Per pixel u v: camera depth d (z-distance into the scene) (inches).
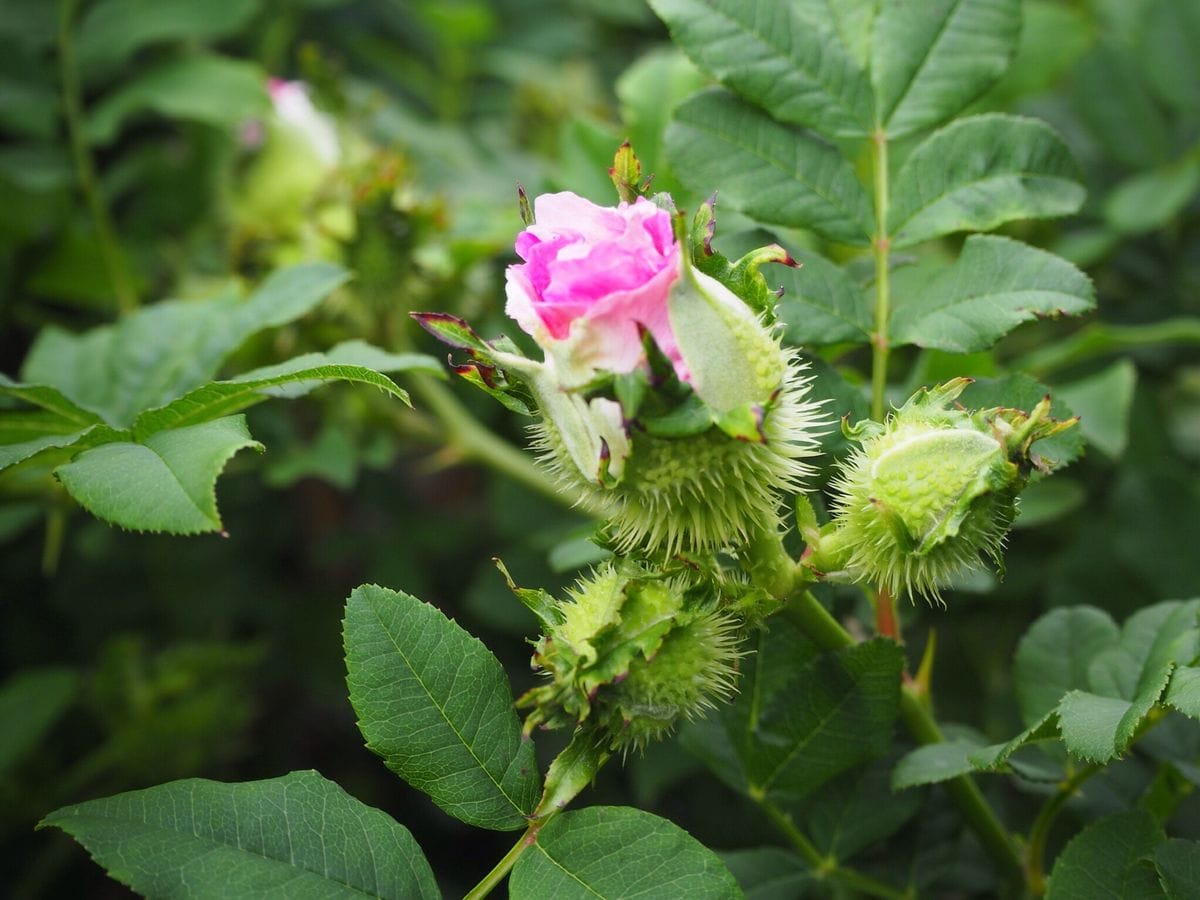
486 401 11.3
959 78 7.5
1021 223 10.5
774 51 7.5
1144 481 9.3
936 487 6.1
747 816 9.6
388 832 6.1
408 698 6.2
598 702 6.1
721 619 6.3
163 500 5.8
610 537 6.3
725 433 5.8
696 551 6.3
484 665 6.3
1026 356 10.7
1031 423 6.1
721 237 7.4
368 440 10.3
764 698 7.1
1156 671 6.8
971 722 9.8
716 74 7.4
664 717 6.1
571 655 6.0
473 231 9.7
